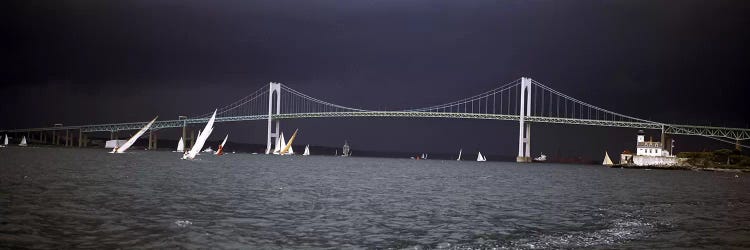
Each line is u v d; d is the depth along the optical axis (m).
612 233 23.73
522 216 29.16
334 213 28.28
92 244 19.22
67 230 21.38
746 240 22.53
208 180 51.00
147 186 41.81
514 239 22.00
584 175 97.75
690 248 20.73
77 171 59.72
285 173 70.75
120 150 148.50
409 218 27.20
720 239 22.66
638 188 58.19
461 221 26.61
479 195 42.59
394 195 40.34
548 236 22.80
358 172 82.44
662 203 39.00
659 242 21.73
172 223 23.69
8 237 19.73
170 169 71.38
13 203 28.27
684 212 32.50
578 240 21.94
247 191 39.91
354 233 22.56
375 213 28.75
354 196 38.50
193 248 19.09
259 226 23.61
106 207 28.05
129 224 23.09
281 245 19.97
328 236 21.78
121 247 18.89
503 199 39.44
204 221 24.47
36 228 21.52
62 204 28.58
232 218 25.59
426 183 57.25
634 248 20.52
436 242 21.11
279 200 34.03
